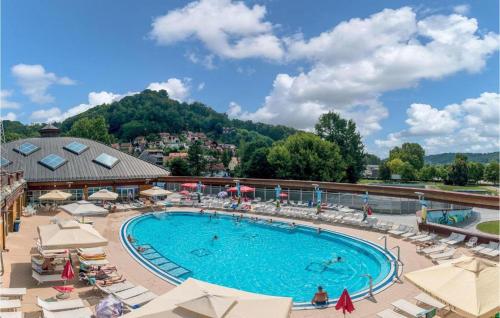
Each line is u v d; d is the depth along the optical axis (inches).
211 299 375.6
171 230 1261.1
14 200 1075.3
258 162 2733.8
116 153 1969.7
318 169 2578.7
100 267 754.8
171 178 2017.7
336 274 844.0
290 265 905.5
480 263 474.3
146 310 382.0
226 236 1183.6
